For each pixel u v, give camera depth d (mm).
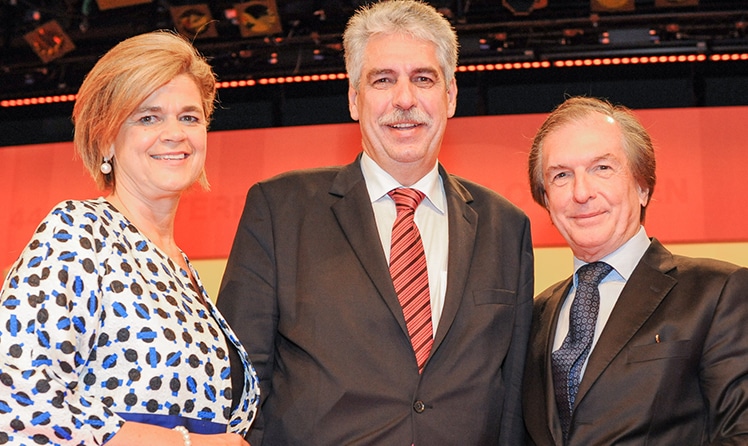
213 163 5590
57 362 1864
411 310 2441
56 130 6086
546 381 2449
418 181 2664
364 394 2332
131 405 1975
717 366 2223
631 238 2492
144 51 2240
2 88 5594
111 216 2131
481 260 2570
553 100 5664
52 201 5738
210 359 2135
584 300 2467
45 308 1866
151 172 2238
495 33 5199
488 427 2410
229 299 2510
